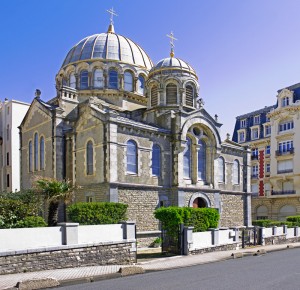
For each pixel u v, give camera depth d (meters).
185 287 11.80
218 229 22.73
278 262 17.91
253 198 54.31
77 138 29.19
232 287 11.76
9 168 44.53
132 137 27.70
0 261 13.62
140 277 13.96
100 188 26.19
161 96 33.34
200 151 33.03
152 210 28.28
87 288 11.88
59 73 41.06
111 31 43.62
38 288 11.90
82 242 16.39
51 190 22.28
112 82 38.84
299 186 47.91
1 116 47.91
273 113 52.06
